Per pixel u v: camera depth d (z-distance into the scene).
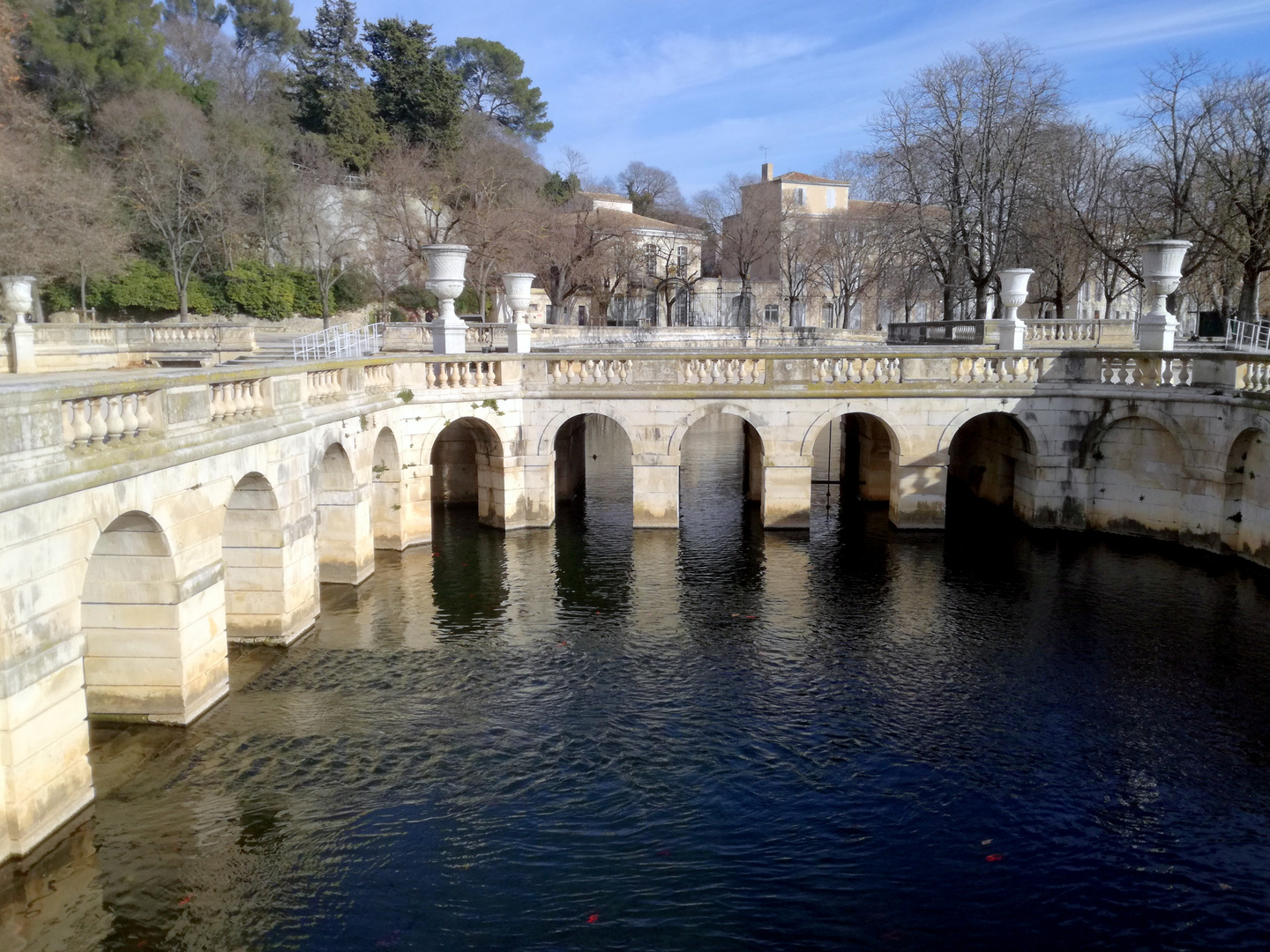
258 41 81.31
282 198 61.34
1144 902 11.21
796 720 15.71
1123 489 26.66
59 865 11.41
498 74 90.25
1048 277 51.28
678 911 10.95
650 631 19.77
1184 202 40.50
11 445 10.44
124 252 51.25
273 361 29.53
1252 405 22.48
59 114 52.78
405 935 10.50
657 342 57.84
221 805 12.84
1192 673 17.47
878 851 12.17
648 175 106.00
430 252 27.23
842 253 79.00
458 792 13.39
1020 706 16.19
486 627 20.00
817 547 26.11
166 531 13.95
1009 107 43.62
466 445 32.03
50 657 11.32
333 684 16.89
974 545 26.16
